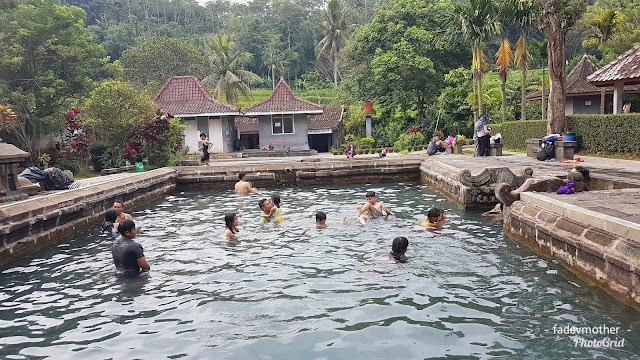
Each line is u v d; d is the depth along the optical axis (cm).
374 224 986
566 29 1800
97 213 1204
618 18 2617
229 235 930
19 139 2630
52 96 2677
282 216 1099
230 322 504
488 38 2580
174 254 806
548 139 1606
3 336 497
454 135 3800
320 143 4122
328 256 754
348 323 490
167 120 2244
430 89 3944
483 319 490
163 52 4969
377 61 3869
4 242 812
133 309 561
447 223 987
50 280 699
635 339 431
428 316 502
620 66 1870
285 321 501
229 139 3338
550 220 699
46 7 2683
